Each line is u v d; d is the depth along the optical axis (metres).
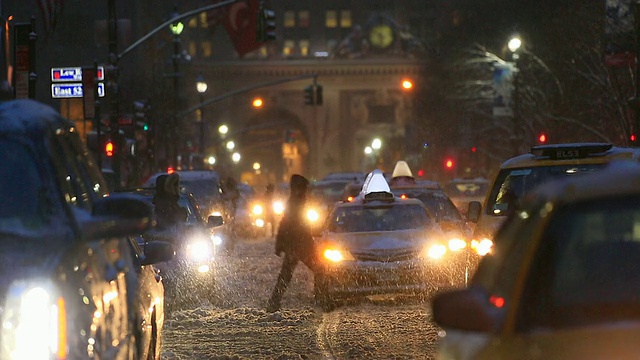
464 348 11.52
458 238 46.19
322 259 42.25
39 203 14.34
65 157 15.95
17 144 14.91
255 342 32.94
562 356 10.12
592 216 11.20
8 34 67.19
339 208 46.41
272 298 41.38
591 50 114.69
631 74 104.75
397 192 60.31
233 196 77.56
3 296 12.78
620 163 12.00
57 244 13.71
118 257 17.47
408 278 42.31
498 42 187.25
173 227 41.97
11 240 13.57
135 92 162.00
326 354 30.17
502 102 135.38
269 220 109.38
